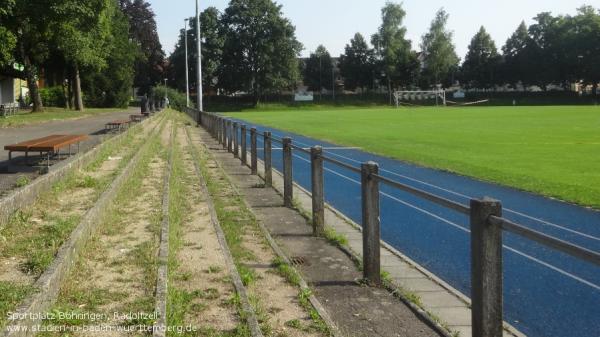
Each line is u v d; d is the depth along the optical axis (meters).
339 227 9.59
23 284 4.65
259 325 4.87
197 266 6.34
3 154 15.62
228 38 106.19
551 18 111.62
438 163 18.14
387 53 118.00
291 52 107.19
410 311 5.65
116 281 5.37
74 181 9.72
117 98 75.62
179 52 108.56
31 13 40.91
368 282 6.44
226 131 22.66
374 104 111.81
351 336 5.01
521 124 39.50
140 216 8.29
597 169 16.69
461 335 5.11
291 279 6.21
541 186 13.71
